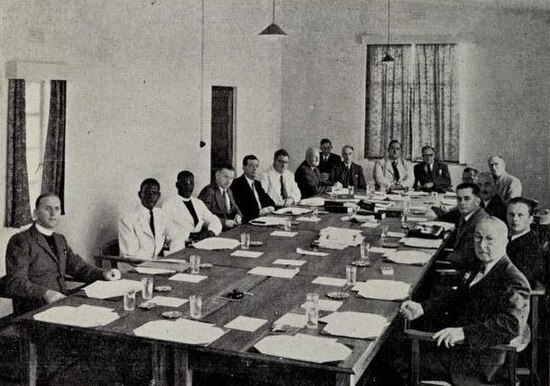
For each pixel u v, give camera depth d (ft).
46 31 18.03
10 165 16.78
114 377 10.61
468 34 31.14
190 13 25.79
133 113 22.54
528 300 10.40
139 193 18.15
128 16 21.91
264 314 10.58
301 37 33.91
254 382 11.49
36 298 12.72
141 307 10.79
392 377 12.74
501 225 11.02
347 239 16.61
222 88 29.78
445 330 10.23
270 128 33.55
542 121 30.58
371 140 33.22
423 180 29.43
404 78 32.30
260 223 19.25
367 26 32.78
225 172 21.36
